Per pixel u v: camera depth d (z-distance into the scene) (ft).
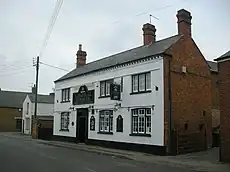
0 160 52.80
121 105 79.82
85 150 77.61
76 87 103.09
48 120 135.13
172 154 66.85
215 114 87.45
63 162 51.52
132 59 78.07
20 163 48.93
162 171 44.39
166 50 70.18
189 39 76.89
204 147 76.18
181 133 70.59
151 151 69.15
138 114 74.59
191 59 76.38
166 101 68.44
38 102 171.53
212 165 51.37
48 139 122.72
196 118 75.51
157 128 68.54
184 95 73.05
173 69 71.10
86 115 95.96
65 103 109.81
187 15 77.25
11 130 206.28
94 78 93.15
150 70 72.02
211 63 100.78
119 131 79.71
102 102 88.07
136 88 76.07
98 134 88.53
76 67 121.08
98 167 46.70
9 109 207.72
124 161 56.80
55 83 118.62
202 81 78.74
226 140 54.75
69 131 105.29
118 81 81.87
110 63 89.86
